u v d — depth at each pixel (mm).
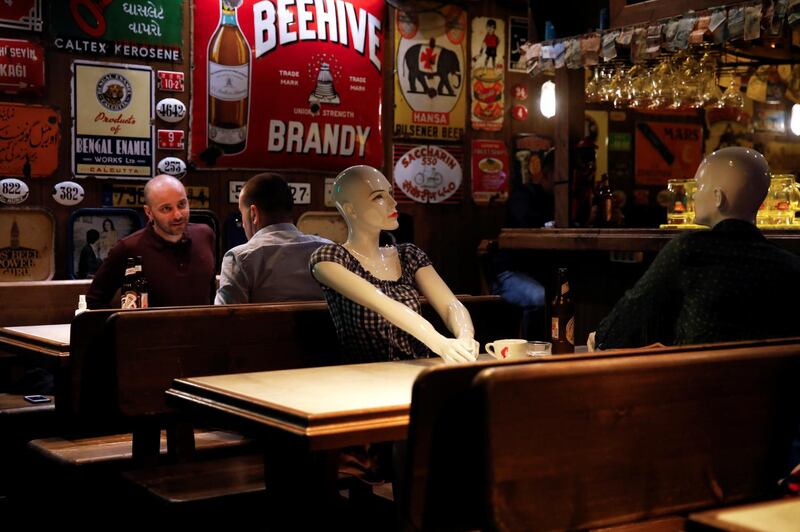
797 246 3955
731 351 2367
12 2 5621
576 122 5418
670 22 4504
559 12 5426
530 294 6746
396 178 7020
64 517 3818
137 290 4078
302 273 4035
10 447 4203
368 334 3168
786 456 2510
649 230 4582
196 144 6223
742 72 6863
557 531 2076
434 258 7195
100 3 5879
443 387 2100
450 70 7199
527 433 2031
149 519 3074
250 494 2996
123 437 4082
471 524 2170
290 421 2205
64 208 5859
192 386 2633
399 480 2889
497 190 7441
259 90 6395
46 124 5762
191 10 6160
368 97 6812
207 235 4668
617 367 2156
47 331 4070
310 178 6664
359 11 6727
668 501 2260
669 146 8023
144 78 6035
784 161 8617
